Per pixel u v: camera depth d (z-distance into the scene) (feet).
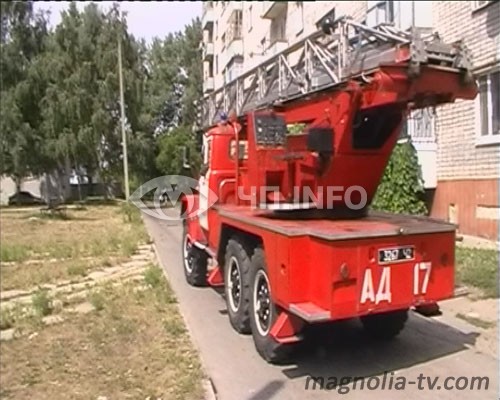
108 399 14.60
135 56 115.96
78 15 109.19
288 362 17.26
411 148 44.96
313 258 15.17
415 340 19.33
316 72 19.11
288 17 88.17
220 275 23.44
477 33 40.32
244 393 15.05
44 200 124.77
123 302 25.21
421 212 45.83
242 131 24.03
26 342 19.62
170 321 21.72
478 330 20.20
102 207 96.68
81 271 33.60
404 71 14.99
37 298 25.21
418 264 15.66
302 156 19.08
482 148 40.24
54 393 15.10
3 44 95.86
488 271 27.71
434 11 45.11
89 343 19.34
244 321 19.70
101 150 109.60
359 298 14.82
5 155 98.12
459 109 42.47
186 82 153.69
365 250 14.89
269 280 16.85
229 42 120.16
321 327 20.42
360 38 16.88
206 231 25.86
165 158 79.56
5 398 14.83
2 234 55.11
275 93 22.38
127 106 111.14
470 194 41.55
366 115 17.46
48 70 97.40
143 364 17.16
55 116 96.48
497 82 39.01
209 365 17.11
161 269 33.71
